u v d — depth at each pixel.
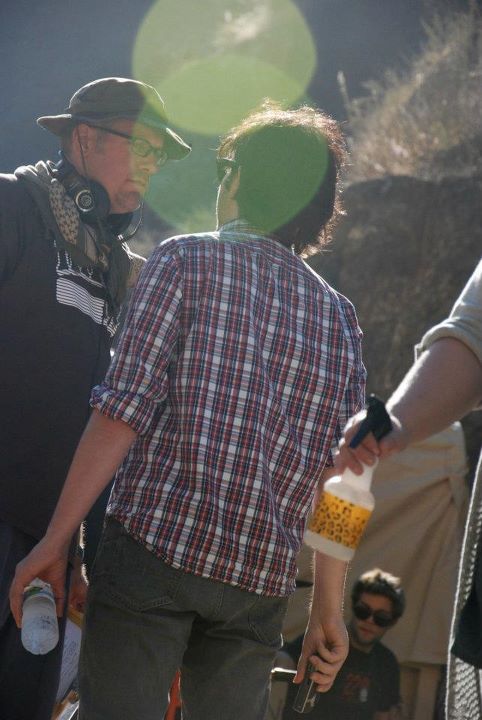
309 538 4.14
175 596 5.03
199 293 5.19
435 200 22.50
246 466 5.10
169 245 5.29
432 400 4.11
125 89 6.81
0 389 6.26
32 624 5.47
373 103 31.20
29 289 6.34
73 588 6.58
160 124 6.82
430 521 13.27
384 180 23.23
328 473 5.52
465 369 4.13
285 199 5.52
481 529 3.93
